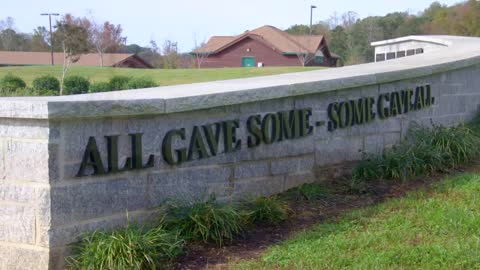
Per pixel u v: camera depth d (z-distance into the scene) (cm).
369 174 858
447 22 4772
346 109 890
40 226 612
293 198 795
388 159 871
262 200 740
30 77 3716
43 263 612
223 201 743
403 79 968
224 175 750
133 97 702
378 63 1095
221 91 744
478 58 1117
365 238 656
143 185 675
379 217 718
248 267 616
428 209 726
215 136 739
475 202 738
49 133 607
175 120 700
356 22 6494
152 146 681
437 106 1045
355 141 905
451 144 926
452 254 609
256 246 670
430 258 609
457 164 913
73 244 624
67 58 3950
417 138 955
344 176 875
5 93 2553
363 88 913
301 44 5881
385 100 947
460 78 1091
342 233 678
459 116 1097
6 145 624
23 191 618
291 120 821
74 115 614
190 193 715
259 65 5594
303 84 820
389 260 608
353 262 610
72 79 2805
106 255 606
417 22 5731
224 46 5969
